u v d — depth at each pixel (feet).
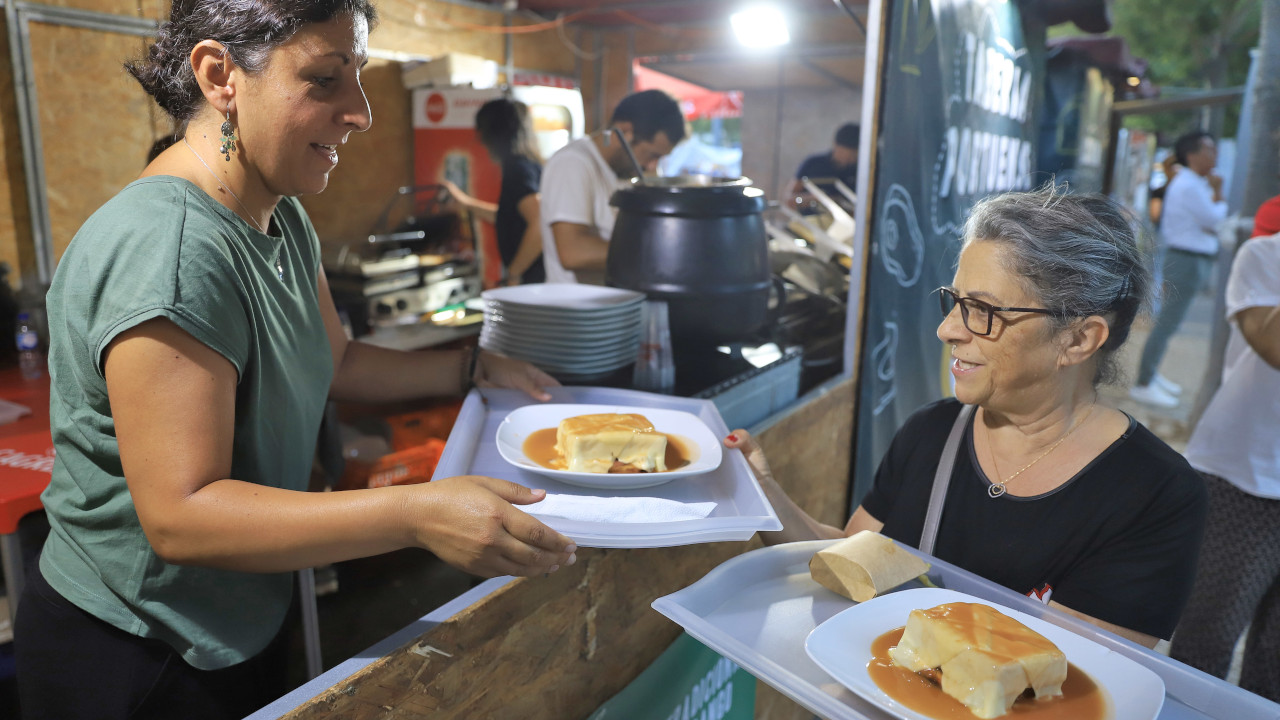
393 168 13.76
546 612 3.45
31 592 3.63
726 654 2.85
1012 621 2.81
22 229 9.29
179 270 2.79
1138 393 19.13
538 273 12.10
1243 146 11.75
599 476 3.53
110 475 3.22
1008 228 3.53
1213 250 19.22
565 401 4.88
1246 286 6.56
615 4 14.93
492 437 4.31
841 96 17.60
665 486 3.84
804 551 3.62
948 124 8.63
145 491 2.80
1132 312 3.63
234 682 3.72
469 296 12.64
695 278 5.47
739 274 5.60
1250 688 7.05
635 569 4.08
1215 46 42.09
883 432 8.16
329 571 9.00
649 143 10.05
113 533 3.31
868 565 3.26
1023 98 11.63
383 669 2.69
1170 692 2.88
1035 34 11.72
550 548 2.87
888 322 7.80
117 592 3.36
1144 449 3.73
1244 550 6.78
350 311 10.61
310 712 2.46
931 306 8.96
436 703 2.95
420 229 13.06
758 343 6.92
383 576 9.49
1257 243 6.59
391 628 8.39
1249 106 11.41
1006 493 3.94
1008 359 3.62
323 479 7.75
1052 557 3.80
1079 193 3.71
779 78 17.87
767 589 3.42
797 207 12.46
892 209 7.46
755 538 5.48
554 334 5.33
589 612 3.76
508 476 3.79
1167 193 19.63
